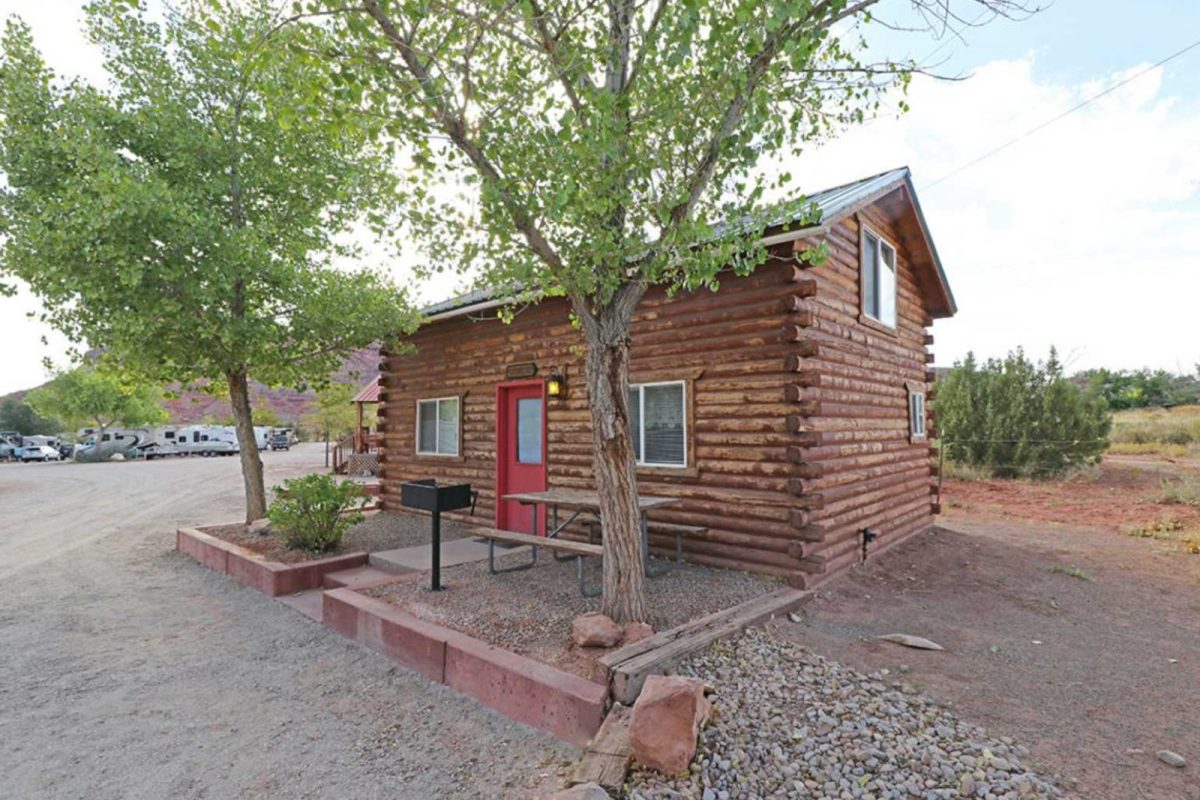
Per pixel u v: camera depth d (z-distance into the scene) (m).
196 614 5.71
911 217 8.23
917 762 2.79
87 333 7.91
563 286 4.22
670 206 3.82
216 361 8.39
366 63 3.62
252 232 7.99
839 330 6.47
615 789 2.66
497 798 2.78
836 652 4.16
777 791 2.62
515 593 5.14
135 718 3.63
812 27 3.77
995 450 14.79
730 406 6.09
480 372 9.09
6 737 3.40
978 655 4.20
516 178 3.87
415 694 3.90
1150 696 3.57
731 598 4.98
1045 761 2.83
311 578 6.61
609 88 3.96
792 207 4.10
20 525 11.15
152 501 14.70
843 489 6.30
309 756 3.18
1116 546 7.96
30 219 7.13
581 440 7.66
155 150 8.27
